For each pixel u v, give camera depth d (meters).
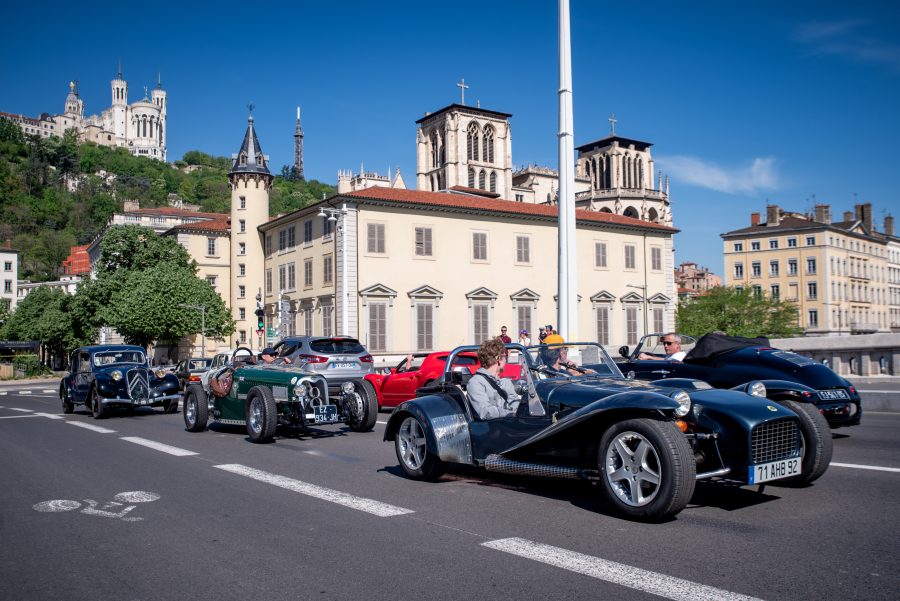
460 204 49.81
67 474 9.55
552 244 54.00
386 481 8.47
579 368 8.24
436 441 7.99
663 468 5.94
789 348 20.70
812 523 6.04
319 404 12.17
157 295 56.19
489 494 7.60
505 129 98.50
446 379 8.76
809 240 98.75
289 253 55.56
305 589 4.75
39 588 4.95
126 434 14.25
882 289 111.62
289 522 6.55
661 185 113.88
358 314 45.88
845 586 4.51
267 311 60.09
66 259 149.12
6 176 172.62
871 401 15.02
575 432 6.93
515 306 51.94
